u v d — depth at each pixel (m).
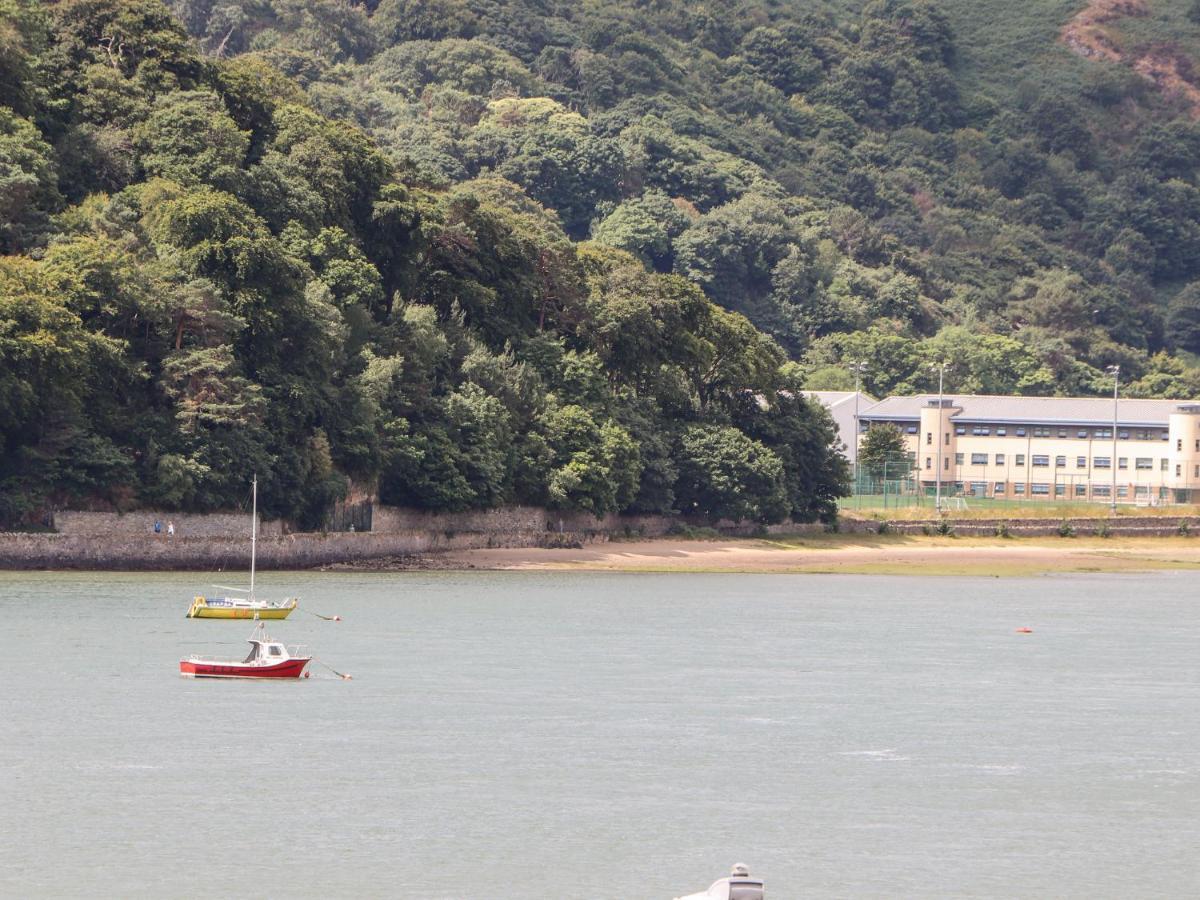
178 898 189.00
